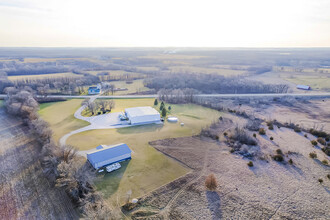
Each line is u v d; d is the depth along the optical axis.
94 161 44.38
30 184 40.34
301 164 49.34
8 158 49.34
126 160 49.06
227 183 41.69
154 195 37.84
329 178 43.97
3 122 71.19
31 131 62.81
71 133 63.59
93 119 76.06
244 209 35.16
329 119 84.06
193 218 33.09
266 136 64.69
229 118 81.31
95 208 33.06
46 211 33.97
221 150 55.25
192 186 40.56
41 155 49.19
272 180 43.16
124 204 35.25
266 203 36.66
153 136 62.78
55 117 77.19
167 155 51.97
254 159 51.06
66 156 43.88
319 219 33.50
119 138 60.84
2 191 38.44
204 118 80.69
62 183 38.25
